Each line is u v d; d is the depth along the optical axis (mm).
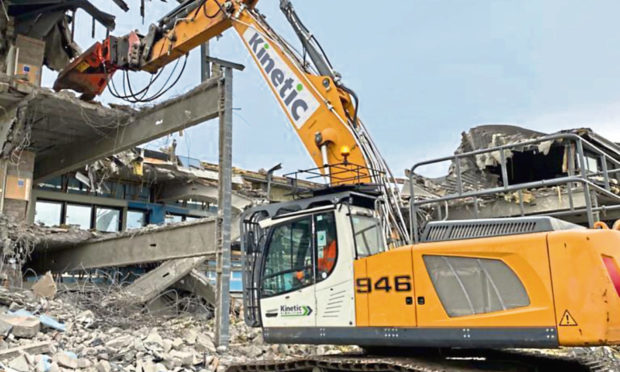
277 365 7559
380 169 8477
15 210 17156
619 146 22266
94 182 22234
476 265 6145
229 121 13492
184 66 14742
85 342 10359
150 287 16828
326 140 8961
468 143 25938
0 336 9086
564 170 20562
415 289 6445
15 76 15172
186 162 24156
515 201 20031
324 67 9602
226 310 12562
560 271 5602
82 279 18375
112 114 16594
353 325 6824
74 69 17016
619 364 10250
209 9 12969
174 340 11312
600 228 6242
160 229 15062
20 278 14984
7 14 19578
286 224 7688
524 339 5711
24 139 16750
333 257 7137
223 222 12961
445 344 6168
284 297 7480
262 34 10672
